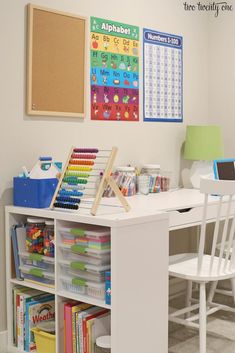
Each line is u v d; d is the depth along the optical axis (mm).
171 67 3750
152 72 3607
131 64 3457
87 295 2492
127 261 2326
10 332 2848
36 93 2893
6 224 2812
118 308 2289
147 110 3584
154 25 3607
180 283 3830
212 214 3096
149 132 3609
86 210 2598
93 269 2414
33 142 2930
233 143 3924
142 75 3539
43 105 2930
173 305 3562
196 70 3959
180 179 3873
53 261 2613
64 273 2592
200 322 2662
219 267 2697
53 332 2666
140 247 2391
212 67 4020
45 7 2912
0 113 2773
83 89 3141
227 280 3904
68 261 2539
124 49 3404
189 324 2715
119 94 3389
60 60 3004
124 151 3439
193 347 2871
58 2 3006
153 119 3633
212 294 3229
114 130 3369
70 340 2543
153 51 3609
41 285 2686
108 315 2512
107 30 3289
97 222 2340
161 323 2537
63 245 2559
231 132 3932
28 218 2752
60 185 2668
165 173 3604
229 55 3914
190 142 3689
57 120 3039
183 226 2889
